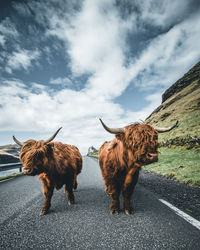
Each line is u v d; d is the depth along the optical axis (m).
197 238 1.75
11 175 8.71
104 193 3.95
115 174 2.62
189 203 2.84
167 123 31.69
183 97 50.41
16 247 1.70
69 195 3.14
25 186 5.36
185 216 2.31
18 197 3.85
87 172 8.34
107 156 2.75
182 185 4.32
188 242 1.68
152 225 2.09
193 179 4.58
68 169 3.04
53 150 3.06
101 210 2.73
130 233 1.91
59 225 2.21
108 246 1.66
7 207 3.10
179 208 2.62
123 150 2.42
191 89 51.97
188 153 9.54
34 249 1.65
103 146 4.04
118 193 2.68
